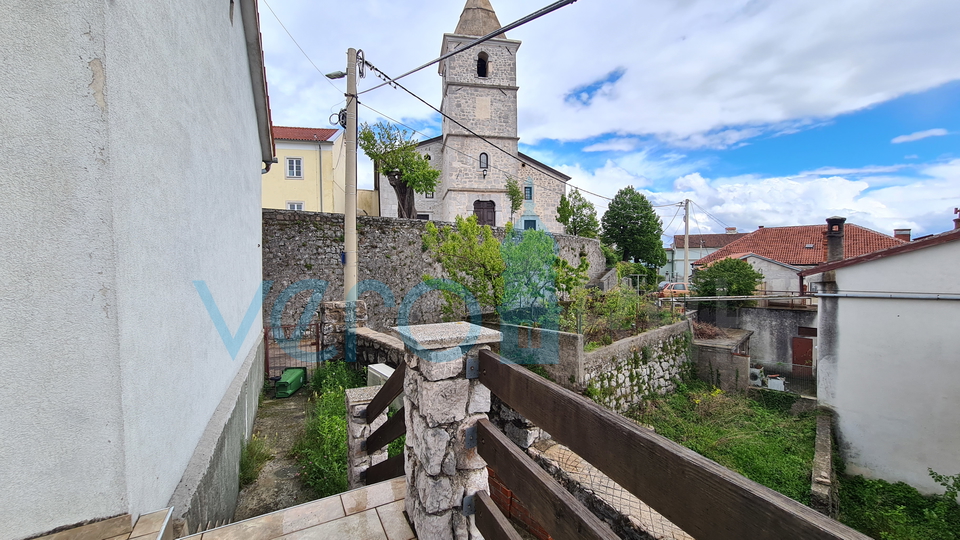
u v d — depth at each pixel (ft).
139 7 5.54
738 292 48.08
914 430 22.35
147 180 5.75
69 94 4.39
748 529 2.11
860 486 22.71
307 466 12.04
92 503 4.62
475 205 69.21
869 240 60.80
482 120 68.03
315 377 20.06
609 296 34.35
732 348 35.91
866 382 23.91
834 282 24.97
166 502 6.15
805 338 41.52
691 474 2.46
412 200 60.08
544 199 78.43
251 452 12.35
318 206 58.39
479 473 5.69
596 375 24.89
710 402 31.01
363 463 9.56
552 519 3.67
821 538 1.72
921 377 22.18
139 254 5.41
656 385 31.86
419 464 5.92
